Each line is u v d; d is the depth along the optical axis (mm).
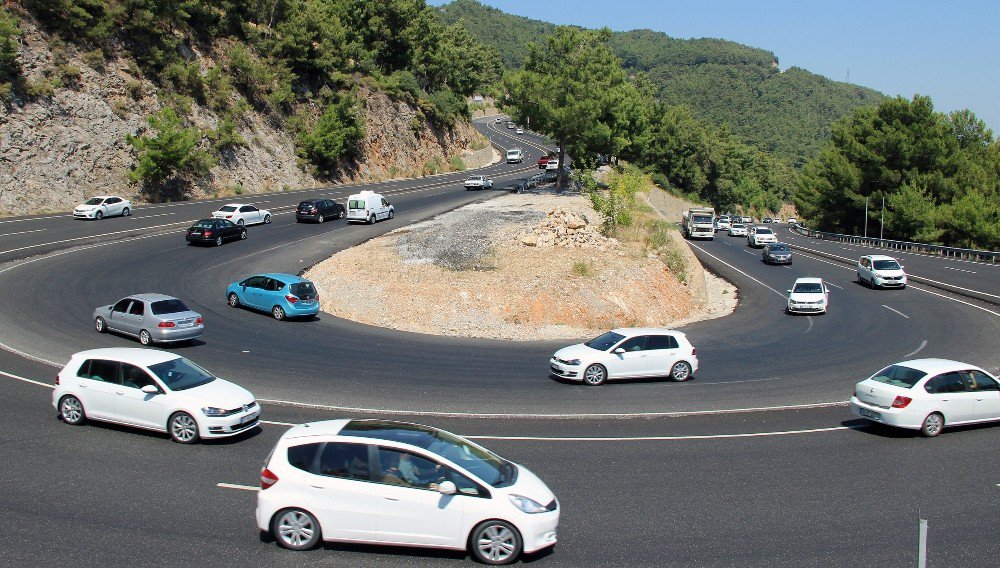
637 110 85688
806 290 35562
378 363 22484
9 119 47500
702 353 26281
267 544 9891
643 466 13719
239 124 65312
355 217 49750
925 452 14664
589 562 9633
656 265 38969
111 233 41781
